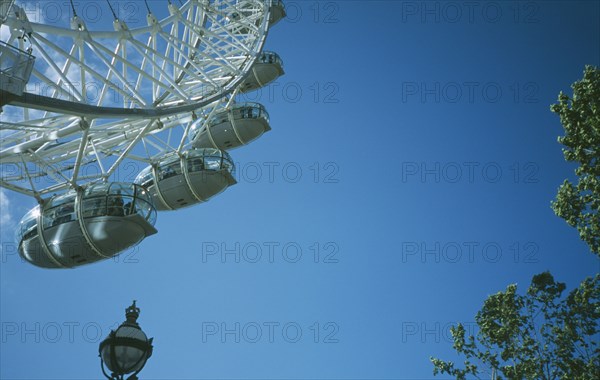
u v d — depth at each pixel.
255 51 76.12
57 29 51.59
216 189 76.69
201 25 78.50
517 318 81.75
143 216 58.81
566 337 79.12
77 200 56.59
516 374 80.19
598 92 65.62
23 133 57.09
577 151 66.06
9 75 41.84
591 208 69.06
